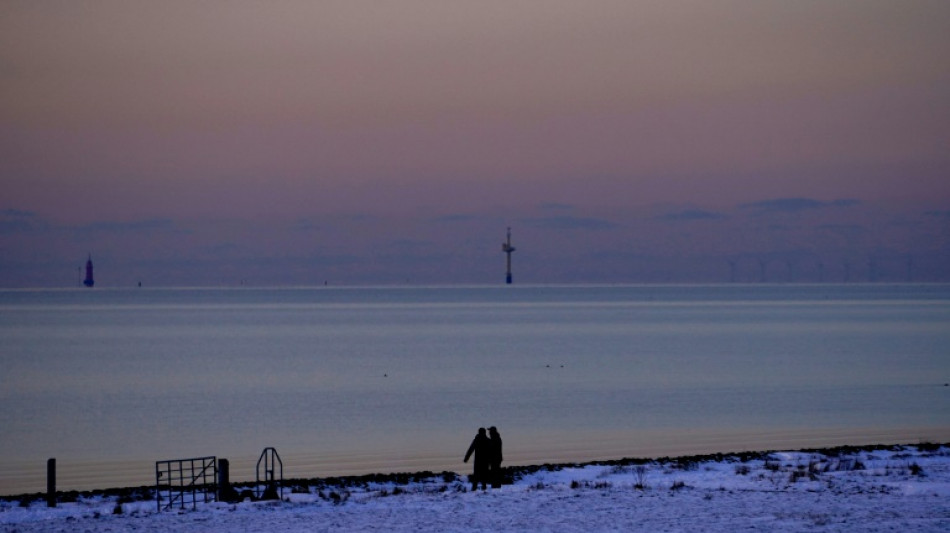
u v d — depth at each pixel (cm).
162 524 3316
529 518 3288
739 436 7300
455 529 3131
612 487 4047
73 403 10125
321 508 3619
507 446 6931
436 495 3922
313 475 5806
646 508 3428
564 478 4575
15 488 5625
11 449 7238
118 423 8606
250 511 3575
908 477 4144
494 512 3416
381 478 4844
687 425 7962
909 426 7775
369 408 9369
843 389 10631
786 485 3947
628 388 10894
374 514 3431
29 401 10331
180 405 9844
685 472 4653
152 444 7400
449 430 7869
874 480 4059
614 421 8256
